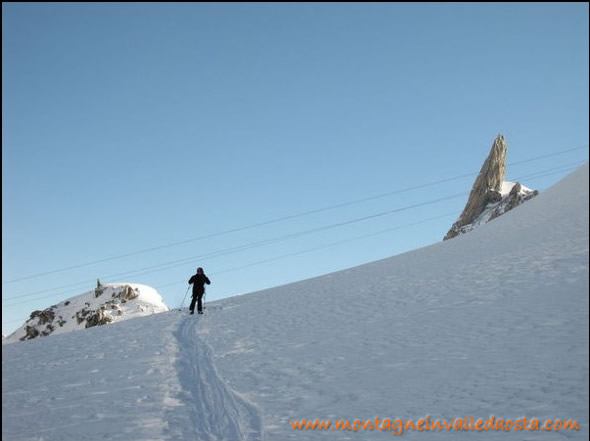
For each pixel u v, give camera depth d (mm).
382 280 29094
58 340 25453
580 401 9570
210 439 10492
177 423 11547
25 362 20438
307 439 9734
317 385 12859
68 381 16344
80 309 138875
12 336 136125
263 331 20656
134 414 12398
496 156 86625
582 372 10820
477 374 11781
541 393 10203
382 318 19469
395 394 11445
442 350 14031
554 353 12172
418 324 17453
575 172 52875
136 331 24938
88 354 20469
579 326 13711
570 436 8430
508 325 15148
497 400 10219
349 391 12086
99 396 14250
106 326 28578
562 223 33562
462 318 17062
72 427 11969
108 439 10953
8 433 12008
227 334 21094
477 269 25797
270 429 10430
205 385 14219
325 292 28531
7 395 15406
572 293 17172
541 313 15656
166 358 18047
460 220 85000
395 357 14180
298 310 24297
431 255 36656
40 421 12680
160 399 13375
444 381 11719
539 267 22516
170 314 29562
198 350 18797
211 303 33344
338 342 16938
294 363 15180
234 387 13594
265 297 31109
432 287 23828
